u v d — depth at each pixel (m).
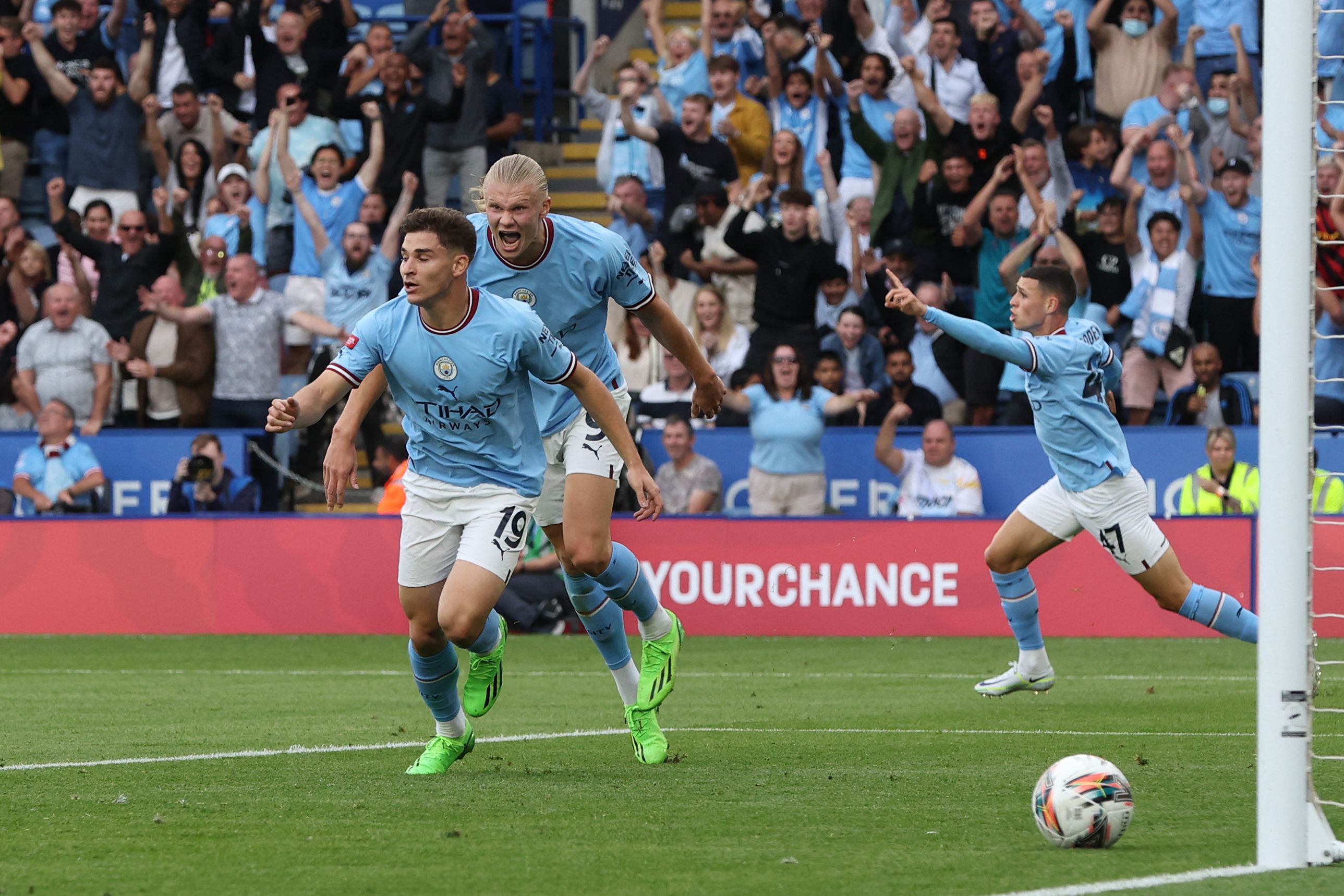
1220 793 10.35
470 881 7.49
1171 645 23.73
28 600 27.72
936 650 23.30
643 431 27.83
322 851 8.29
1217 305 27.92
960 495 26.53
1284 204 7.84
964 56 30.08
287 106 31.44
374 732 14.24
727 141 31.30
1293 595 7.73
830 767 11.78
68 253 31.17
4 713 15.97
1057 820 8.27
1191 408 27.28
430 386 10.48
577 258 11.73
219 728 14.62
